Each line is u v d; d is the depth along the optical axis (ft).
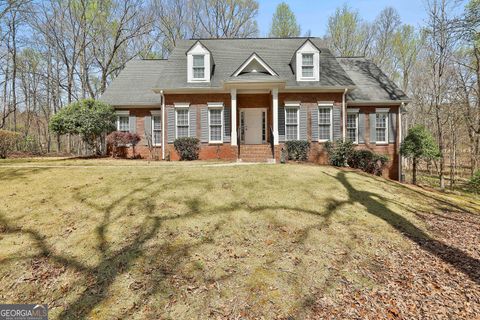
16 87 91.20
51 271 13.79
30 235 16.75
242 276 13.44
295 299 12.13
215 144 49.67
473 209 29.58
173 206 20.58
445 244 18.40
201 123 49.75
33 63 87.51
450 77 59.36
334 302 12.00
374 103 53.01
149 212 19.52
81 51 80.48
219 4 97.71
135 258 14.61
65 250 15.38
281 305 11.75
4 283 13.02
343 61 63.41
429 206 27.61
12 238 16.44
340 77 50.83
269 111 51.31
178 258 14.65
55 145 105.70
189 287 12.64
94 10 75.20
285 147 47.52
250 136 54.29
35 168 31.99
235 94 45.60
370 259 15.69
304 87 47.93
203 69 50.70
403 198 28.50
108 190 23.63
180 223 18.17
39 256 14.88
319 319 10.96
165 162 43.32
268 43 58.59
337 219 20.59
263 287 12.75
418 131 50.21
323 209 21.97
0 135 50.39
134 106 54.24
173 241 16.19
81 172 29.78
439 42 49.96
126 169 31.94
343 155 44.06
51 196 22.30
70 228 17.54
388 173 53.26
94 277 13.34
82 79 83.35
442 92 57.88
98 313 11.26
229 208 20.70
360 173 36.50
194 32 99.04
